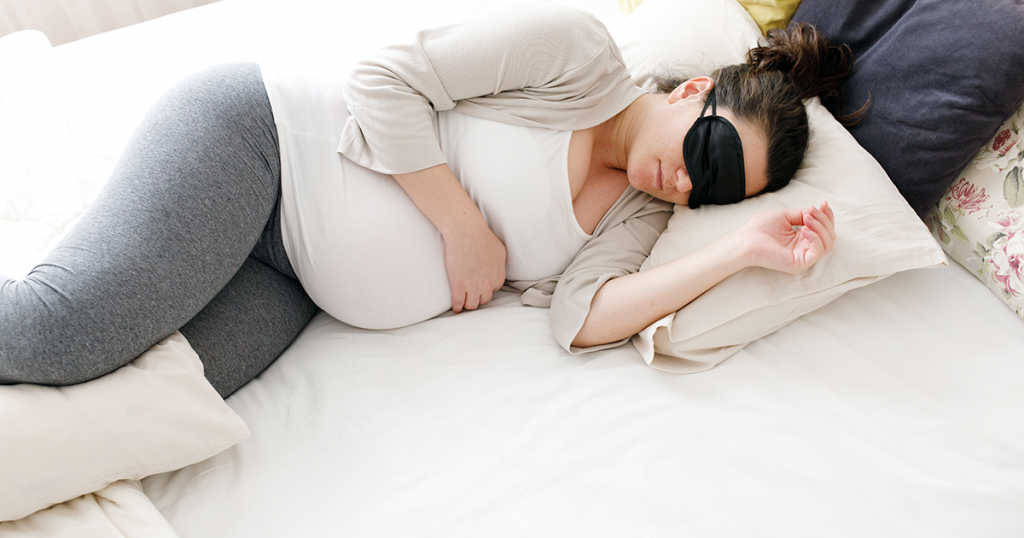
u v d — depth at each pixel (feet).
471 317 3.25
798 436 2.58
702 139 2.83
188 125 2.60
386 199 2.90
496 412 2.75
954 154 2.99
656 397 2.78
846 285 2.81
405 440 2.66
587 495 2.43
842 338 2.95
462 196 2.95
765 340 3.01
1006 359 2.76
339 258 2.90
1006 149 3.01
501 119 2.97
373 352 3.06
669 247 3.11
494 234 3.15
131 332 2.29
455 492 2.46
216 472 2.57
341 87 2.93
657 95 3.16
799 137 2.94
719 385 2.82
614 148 3.21
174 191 2.44
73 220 3.10
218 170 2.58
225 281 2.63
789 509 2.37
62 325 2.17
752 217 2.83
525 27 2.80
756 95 2.86
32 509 2.16
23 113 3.31
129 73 3.83
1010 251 2.92
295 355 3.16
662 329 2.92
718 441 2.59
